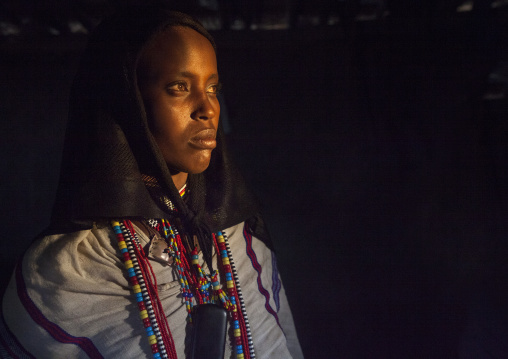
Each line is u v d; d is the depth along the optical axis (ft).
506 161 13.38
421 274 13.75
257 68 13.73
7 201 13.61
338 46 13.55
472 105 13.37
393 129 13.67
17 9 10.82
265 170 14.10
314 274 13.99
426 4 12.03
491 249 13.48
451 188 13.73
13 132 13.47
